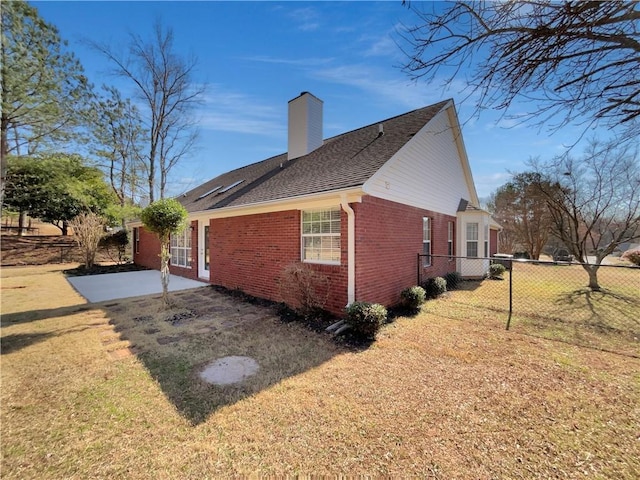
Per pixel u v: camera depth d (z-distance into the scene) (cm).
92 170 1527
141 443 253
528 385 344
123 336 515
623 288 945
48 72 1070
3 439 258
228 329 549
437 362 407
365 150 767
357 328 504
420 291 686
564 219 1205
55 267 1541
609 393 326
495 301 771
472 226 1170
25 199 1484
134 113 1886
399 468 224
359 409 298
